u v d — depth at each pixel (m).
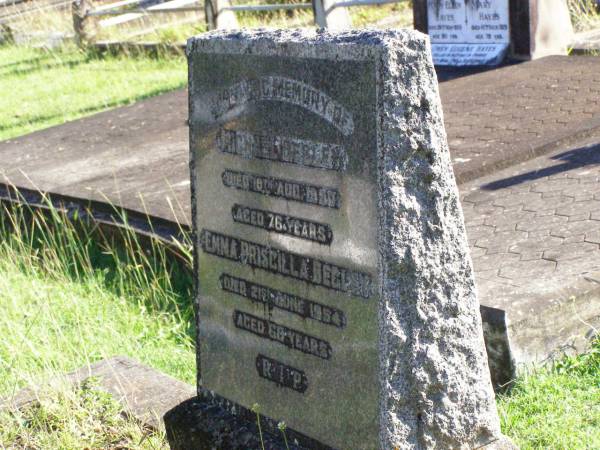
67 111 9.56
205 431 3.53
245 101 3.36
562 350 3.91
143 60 11.58
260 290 3.41
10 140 8.00
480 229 4.73
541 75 7.49
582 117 6.17
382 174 3.02
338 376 3.22
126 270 5.30
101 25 12.77
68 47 12.93
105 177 6.40
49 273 5.34
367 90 3.04
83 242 5.79
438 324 3.09
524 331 3.83
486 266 4.31
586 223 4.61
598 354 3.90
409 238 3.04
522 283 4.07
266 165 3.33
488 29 8.35
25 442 3.80
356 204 3.10
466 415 3.14
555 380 3.80
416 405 3.10
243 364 3.50
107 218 5.68
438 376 3.10
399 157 3.02
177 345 4.58
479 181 5.36
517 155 5.57
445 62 8.61
